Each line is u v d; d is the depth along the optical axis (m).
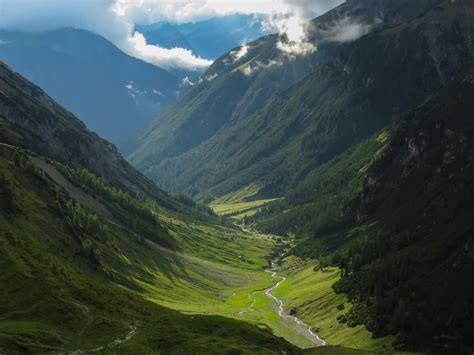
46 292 106.44
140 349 90.44
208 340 101.56
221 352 93.69
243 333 116.19
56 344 86.62
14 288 104.56
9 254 117.88
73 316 101.00
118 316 109.81
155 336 100.56
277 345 113.75
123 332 100.19
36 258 126.50
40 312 98.50
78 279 127.25
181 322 117.50
